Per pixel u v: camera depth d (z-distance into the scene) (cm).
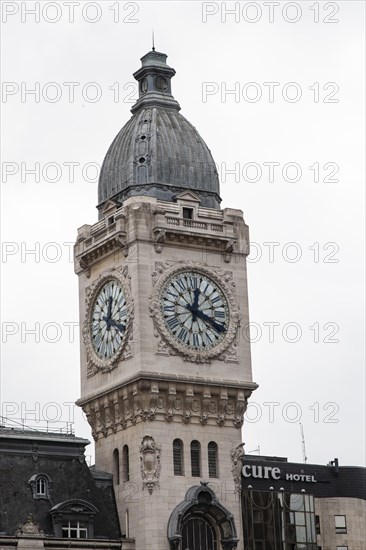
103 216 15275
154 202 14725
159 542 13938
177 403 14325
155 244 14588
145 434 14175
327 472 17825
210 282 14812
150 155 15062
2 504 13738
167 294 14538
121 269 14712
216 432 14538
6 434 14112
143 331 14288
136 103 15650
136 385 14212
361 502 17888
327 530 17725
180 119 15475
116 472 14575
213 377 14538
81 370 15162
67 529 13850
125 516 14275
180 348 14438
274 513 16300
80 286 15362
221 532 14250
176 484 14188
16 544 13450
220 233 14925
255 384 14725
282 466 17038
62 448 14312
